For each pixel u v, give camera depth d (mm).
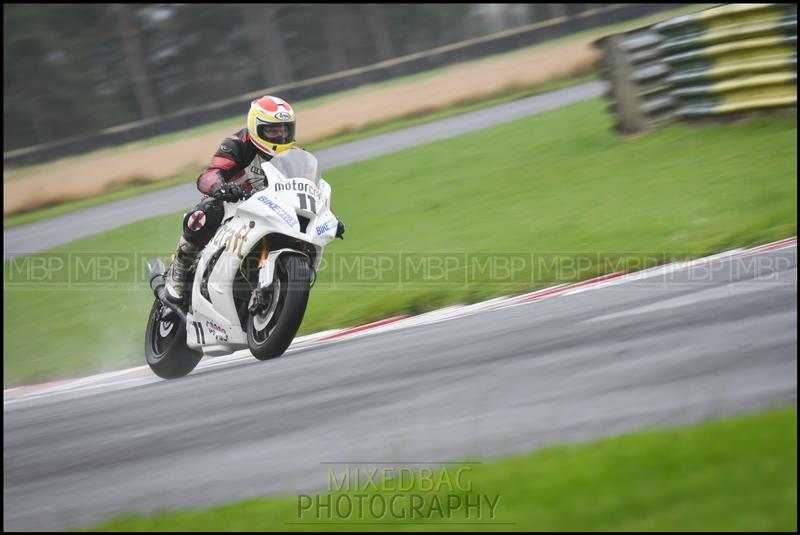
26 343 36344
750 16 41750
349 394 16781
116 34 169625
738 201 31906
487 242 34750
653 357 15422
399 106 92938
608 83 48750
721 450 9820
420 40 191000
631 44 47438
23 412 22516
